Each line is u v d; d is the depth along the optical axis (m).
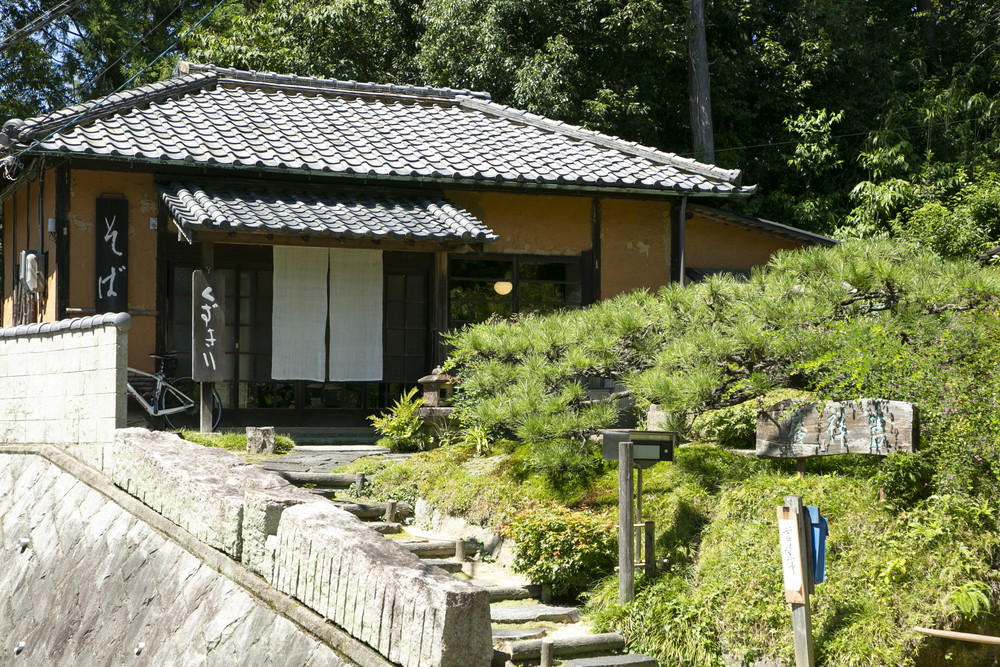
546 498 7.50
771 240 14.60
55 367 9.08
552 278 13.25
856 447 6.26
